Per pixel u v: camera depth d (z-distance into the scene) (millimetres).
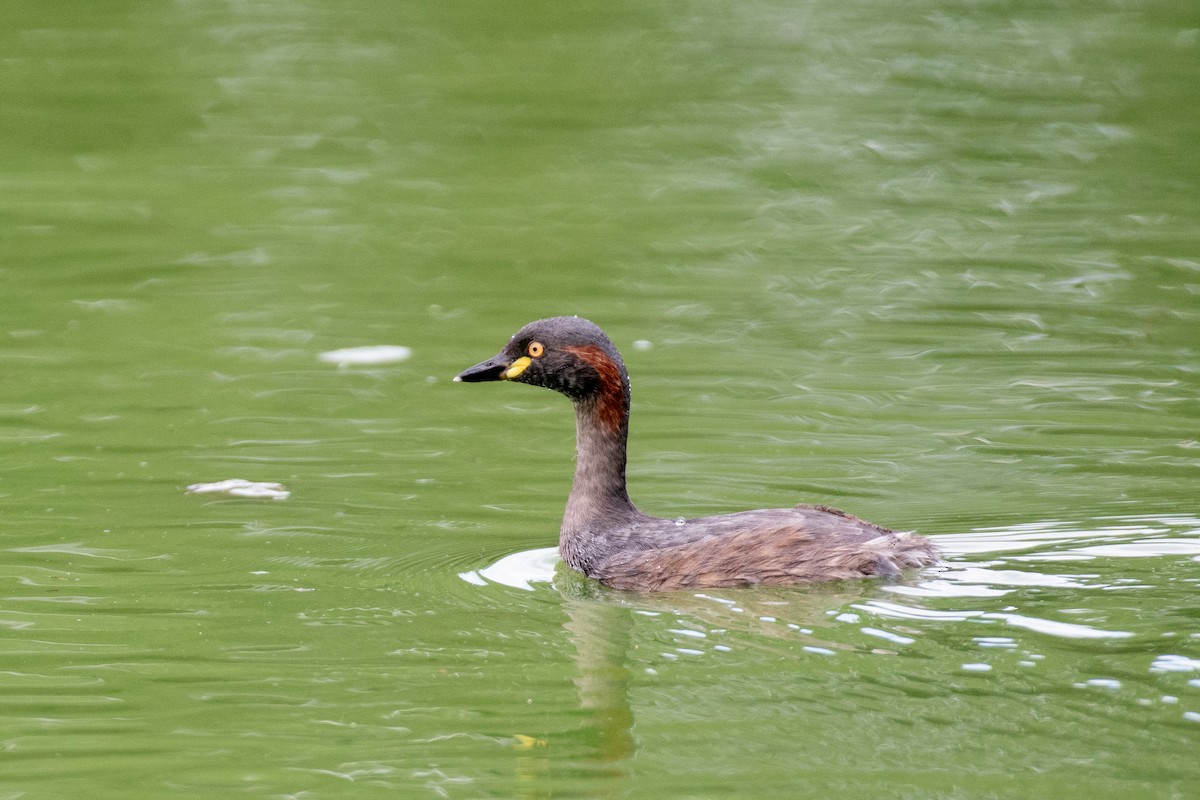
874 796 8703
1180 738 9172
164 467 15125
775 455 15391
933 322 19656
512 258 22359
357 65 33500
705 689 10195
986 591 11523
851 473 14844
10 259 21891
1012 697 9750
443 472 15125
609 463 13078
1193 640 10484
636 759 9234
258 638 11312
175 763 9383
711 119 29906
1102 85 31750
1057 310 20016
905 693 9883
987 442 15656
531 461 15469
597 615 11680
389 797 8930
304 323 19625
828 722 9633
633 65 33875
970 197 25266
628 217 24344
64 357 18328
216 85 31609
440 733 9734
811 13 39094
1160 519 13281
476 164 27141
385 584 12414
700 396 17125
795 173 26688
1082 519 13273
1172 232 23234
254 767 9320
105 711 10078
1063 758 9000
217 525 13703
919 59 34156
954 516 13492
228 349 18672
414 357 18484
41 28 36156
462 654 10984
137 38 35219
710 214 24531
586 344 13008
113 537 13375
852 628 10922
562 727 9758
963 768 8953
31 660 10883
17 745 9602
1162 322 19453
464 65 33750
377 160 27281
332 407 16922
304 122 29422
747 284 21188
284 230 23531
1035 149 27844
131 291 20781
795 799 8688
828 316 19922
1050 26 37188
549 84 32312
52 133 28328
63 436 15875
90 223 23656
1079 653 10305
